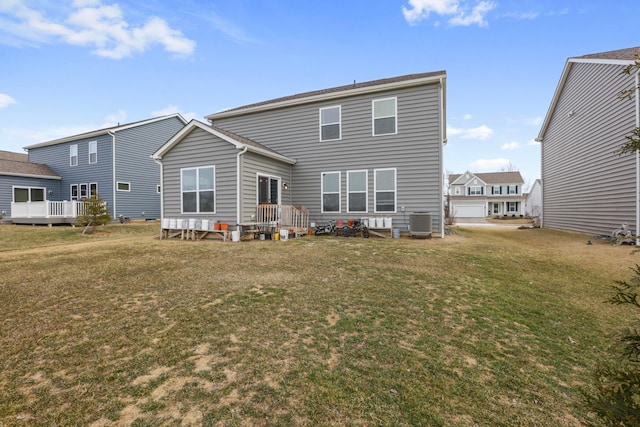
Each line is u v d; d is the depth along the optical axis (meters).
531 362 3.02
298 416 2.13
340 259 7.04
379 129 11.60
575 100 14.11
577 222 14.19
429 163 10.93
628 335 1.84
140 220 19.73
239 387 2.43
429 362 2.91
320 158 12.51
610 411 1.54
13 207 16.95
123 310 3.97
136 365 2.72
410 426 2.09
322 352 3.00
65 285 5.04
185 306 4.10
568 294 5.12
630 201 10.10
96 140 19.11
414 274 5.86
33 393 2.35
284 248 8.43
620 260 7.41
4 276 5.57
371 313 3.99
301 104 12.74
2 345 3.06
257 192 10.91
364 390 2.45
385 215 11.52
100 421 2.07
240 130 13.90
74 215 16.09
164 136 21.80
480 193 41.06
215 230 10.04
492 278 5.82
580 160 13.72
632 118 9.91
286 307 4.11
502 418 2.22
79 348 3.01
